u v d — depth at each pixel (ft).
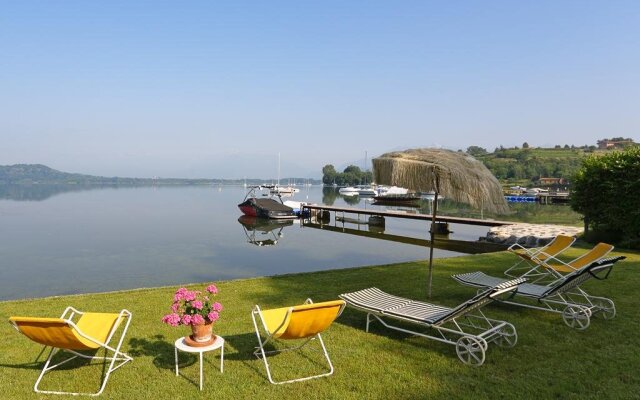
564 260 35.99
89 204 184.14
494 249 61.67
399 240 76.89
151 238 77.41
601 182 44.93
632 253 40.01
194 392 13.08
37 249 63.77
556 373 14.39
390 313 17.30
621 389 13.23
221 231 90.38
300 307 13.14
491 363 15.31
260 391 13.17
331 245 69.67
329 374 14.37
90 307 23.22
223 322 20.20
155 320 20.59
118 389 13.28
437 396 12.91
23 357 15.92
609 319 20.13
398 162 21.58
